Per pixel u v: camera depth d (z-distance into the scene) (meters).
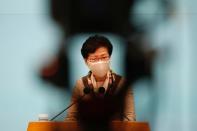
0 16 7.67
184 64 7.60
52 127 5.31
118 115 6.57
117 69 7.49
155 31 7.56
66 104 7.53
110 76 6.79
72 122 5.36
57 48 7.59
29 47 7.62
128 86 6.77
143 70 7.50
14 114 7.65
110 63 7.48
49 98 7.57
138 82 7.51
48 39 7.60
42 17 7.63
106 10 7.55
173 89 7.59
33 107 7.61
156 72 7.55
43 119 5.90
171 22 7.58
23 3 7.69
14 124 7.64
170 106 7.60
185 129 7.61
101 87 6.52
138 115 7.54
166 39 7.57
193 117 7.61
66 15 7.59
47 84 7.57
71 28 7.56
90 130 5.26
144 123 5.29
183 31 7.59
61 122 5.38
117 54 7.50
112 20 7.54
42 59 7.61
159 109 7.57
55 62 7.57
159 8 7.58
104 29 7.55
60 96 7.55
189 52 7.59
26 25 7.65
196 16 7.58
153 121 7.57
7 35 7.65
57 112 7.54
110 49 6.84
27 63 7.61
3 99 7.68
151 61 7.52
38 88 7.60
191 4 7.59
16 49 7.64
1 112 7.65
